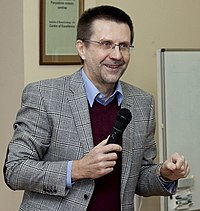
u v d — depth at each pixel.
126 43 2.11
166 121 3.22
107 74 2.10
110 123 2.21
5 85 3.41
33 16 3.18
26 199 2.21
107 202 2.18
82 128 2.14
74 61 3.34
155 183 2.31
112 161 1.97
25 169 2.07
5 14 3.34
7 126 3.43
